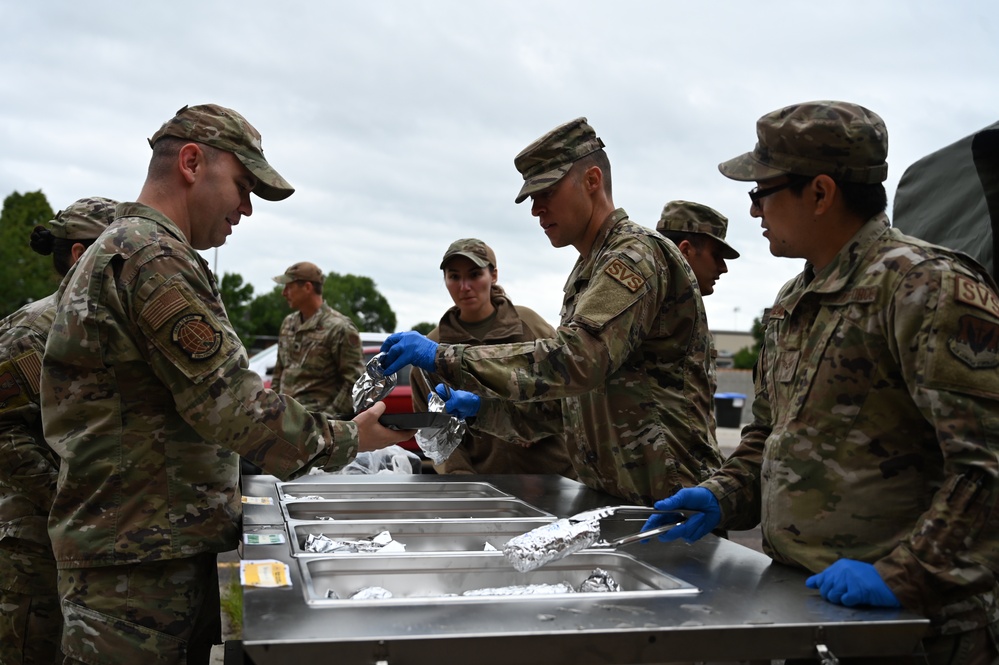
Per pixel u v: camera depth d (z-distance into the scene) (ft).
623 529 6.78
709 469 8.03
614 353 6.93
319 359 21.70
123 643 6.03
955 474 4.74
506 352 6.89
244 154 6.91
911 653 4.54
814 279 5.69
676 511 6.15
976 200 7.95
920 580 4.68
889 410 5.19
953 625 5.06
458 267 13.24
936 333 4.82
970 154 8.05
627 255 7.26
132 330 6.05
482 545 7.00
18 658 8.47
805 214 5.59
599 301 7.01
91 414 6.12
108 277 6.01
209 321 6.08
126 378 6.12
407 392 25.12
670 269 7.73
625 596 4.84
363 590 4.99
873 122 5.49
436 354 7.00
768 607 4.70
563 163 7.92
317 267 22.56
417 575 5.55
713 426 8.46
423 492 8.96
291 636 4.00
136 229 6.21
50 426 6.21
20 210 137.69
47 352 6.20
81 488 6.14
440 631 4.12
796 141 5.51
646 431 7.88
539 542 5.30
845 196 5.49
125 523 6.10
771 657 4.38
